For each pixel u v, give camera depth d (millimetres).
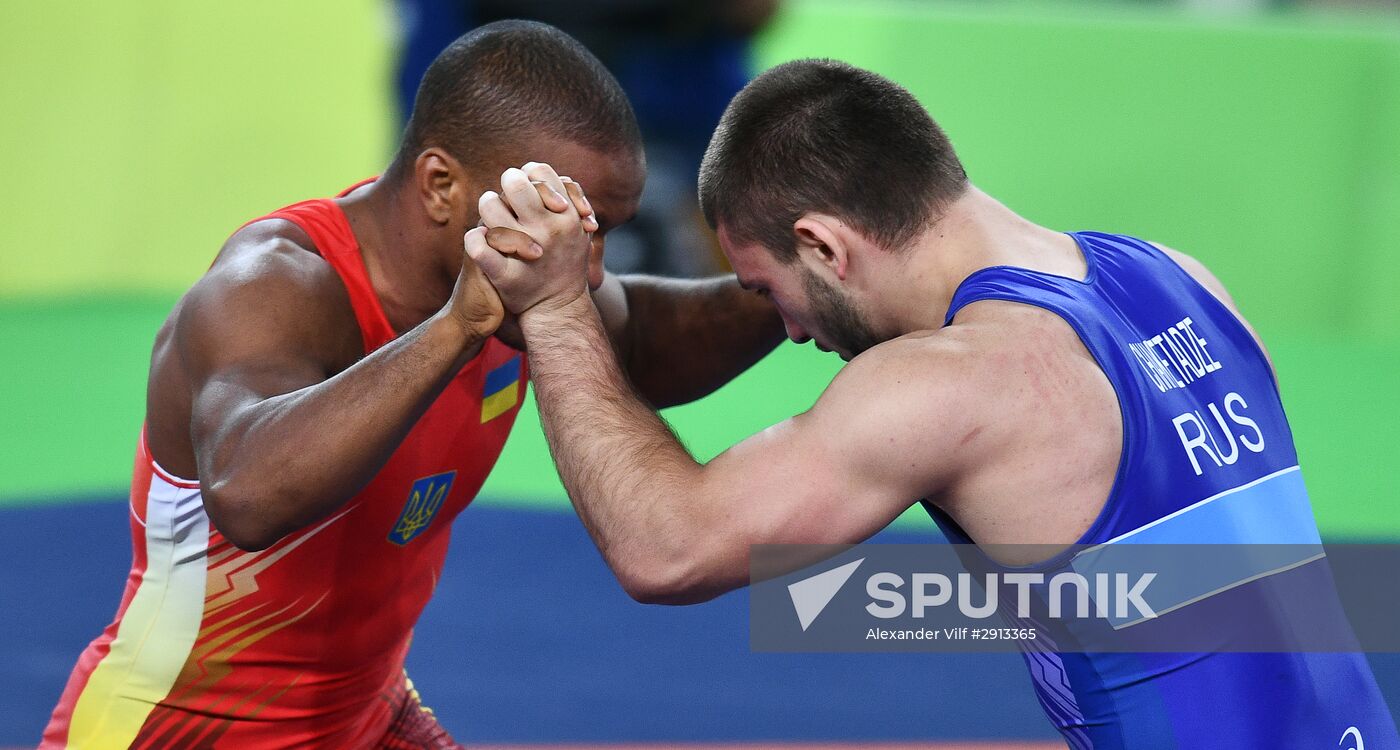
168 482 7156
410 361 6113
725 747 11648
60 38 25781
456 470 7586
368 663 7906
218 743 7555
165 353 7074
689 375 8844
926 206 6484
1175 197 27891
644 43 22734
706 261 23875
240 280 6613
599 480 6270
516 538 16453
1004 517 6035
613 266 23578
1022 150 27672
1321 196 27938
